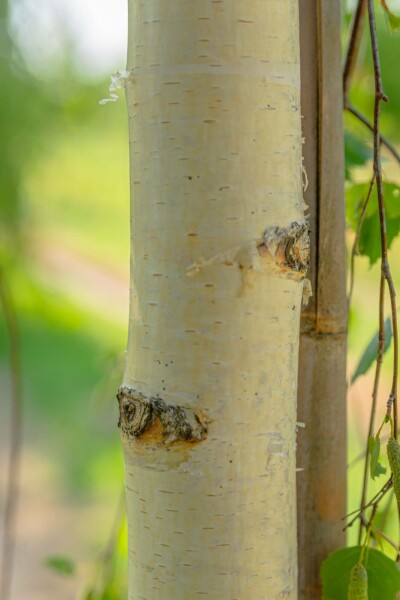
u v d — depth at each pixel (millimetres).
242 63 760
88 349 4812
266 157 765
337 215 858
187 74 759
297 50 781
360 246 969
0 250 4309
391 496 968
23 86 5312
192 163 761
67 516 2793
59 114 6113
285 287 773
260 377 772
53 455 3385
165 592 782
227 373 768
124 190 7184
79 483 3074
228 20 758
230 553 776
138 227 779
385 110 2557
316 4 850
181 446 771
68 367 4586
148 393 775
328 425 871
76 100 6371
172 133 762
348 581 849
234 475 773
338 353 870
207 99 759
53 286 5336
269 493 781
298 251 774
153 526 782
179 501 775
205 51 758
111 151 7254
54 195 6586
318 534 877
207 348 767
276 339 774
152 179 770
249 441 774
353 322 1257
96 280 5715
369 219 966
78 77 6121
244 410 771
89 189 7004
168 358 771
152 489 779
